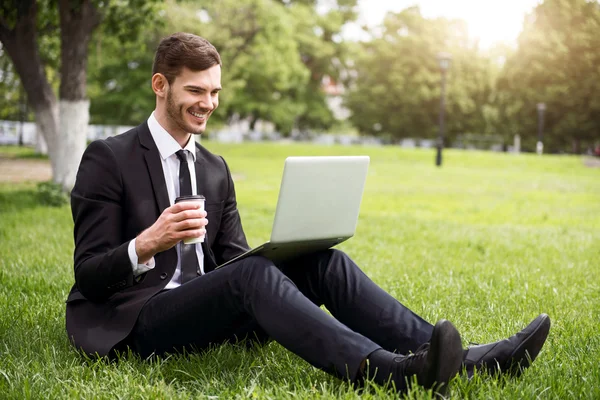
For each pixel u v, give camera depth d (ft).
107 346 8.95
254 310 8.23
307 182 8.27
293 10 142.92
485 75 160.04
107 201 9.05
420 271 18.84
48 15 43.21
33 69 39.60
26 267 17.97
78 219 9.09
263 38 100.68
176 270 9.43
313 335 7.94
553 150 137.59
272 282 8.20
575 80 118.32
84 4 37.45
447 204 44.14
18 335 10.93
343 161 8.52
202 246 9.68
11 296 14.16
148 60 107.34
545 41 117.08
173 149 9.33
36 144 86.53
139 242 8.52
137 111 113.91
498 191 54.95
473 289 16.22
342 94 177.27
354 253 22.20
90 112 116.47
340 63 171.12
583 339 11.28
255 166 81.46
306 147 111.75
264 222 31.04
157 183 9.22
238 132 161.99
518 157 98.22
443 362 7.39
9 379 8.77
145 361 9.16
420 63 163.43
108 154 9.11
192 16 85.76
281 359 9.79
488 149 153.38
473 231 29.45
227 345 10.10
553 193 53.88
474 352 8.50
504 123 142.61
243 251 10.01
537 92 124.06
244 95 135.33
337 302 8.96
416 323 8.66
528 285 16.76
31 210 33.58
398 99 165.48
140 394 8.27
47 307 13.10
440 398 7.55
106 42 54.29
